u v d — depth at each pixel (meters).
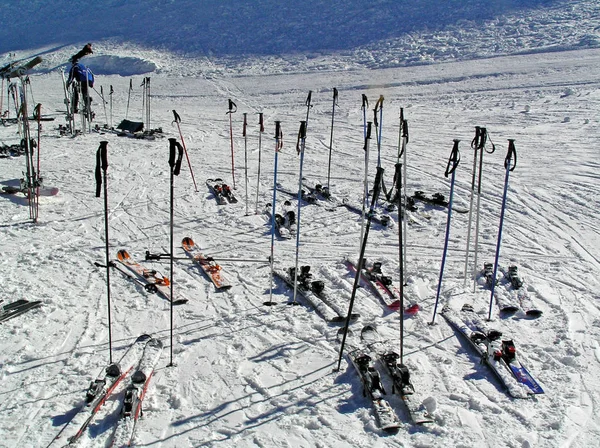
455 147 7.54
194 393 6.35
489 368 6.71
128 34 51.19
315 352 7.11
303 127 8.22
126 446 5.45
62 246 10.88
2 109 28.61
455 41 37.56
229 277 9.42
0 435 5.70
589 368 6.62
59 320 7.98
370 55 37.91
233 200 13.58
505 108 23.06
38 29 58.00
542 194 13.25
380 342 7.15
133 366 6.77
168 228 11.92
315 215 12.50
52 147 19.91
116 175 16.17
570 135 18.20
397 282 9.04
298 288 8.72
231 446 5.54
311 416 5.94
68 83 24.22
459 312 7.88
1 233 11.55
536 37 35.75
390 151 17.91
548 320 7.77
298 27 46.44
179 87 35.19
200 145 20.03
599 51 31.23
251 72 37.91
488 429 5.67
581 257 9.96
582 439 5.51
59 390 6.41
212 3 55.81
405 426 5.77
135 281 9.20
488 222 11.77
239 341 7.39
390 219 11.77
